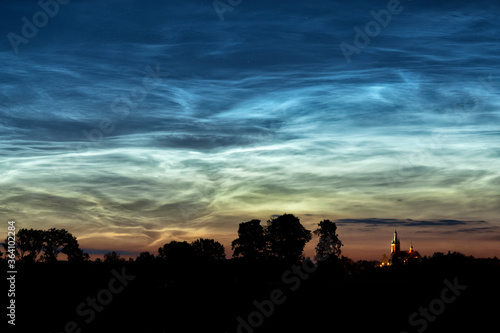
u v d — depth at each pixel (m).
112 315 78.19
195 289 91.81
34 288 87.06
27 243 106.88
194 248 115.50
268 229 121.81
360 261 121.44
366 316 77.56
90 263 103.38
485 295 84.62
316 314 78.88
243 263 116.06
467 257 111.88
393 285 92.50
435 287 91.12
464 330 69.88
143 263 103.31
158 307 81.75
